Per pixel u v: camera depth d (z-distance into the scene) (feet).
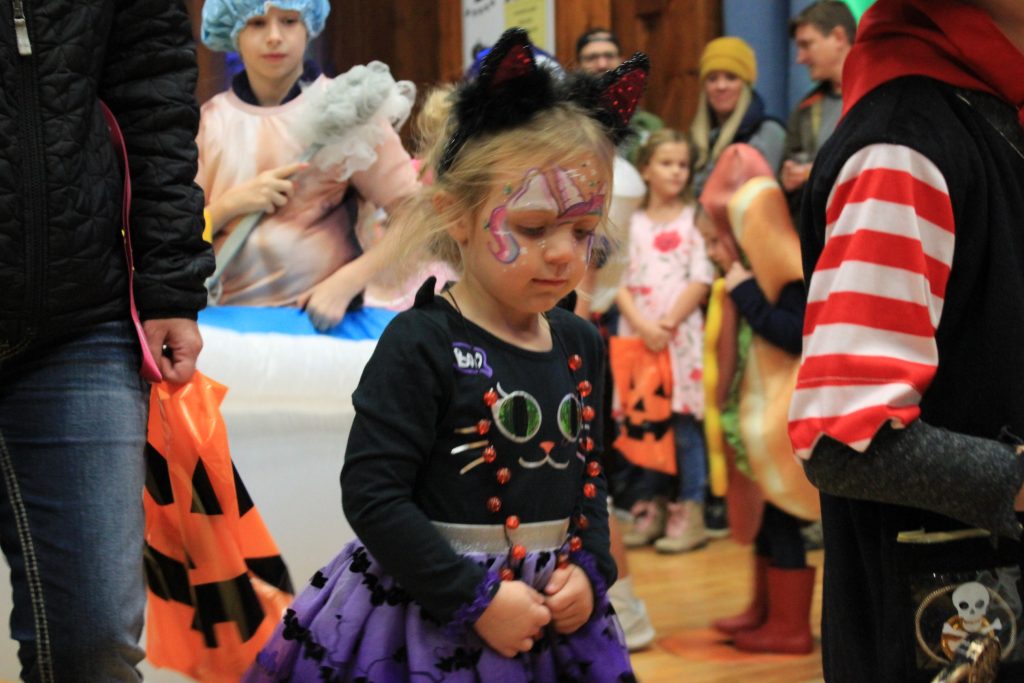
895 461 4.07
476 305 4.59
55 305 5.19
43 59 5.08
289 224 8.46
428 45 13.00
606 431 14.42
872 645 4.52
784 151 12.57
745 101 13.85
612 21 16.97
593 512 4.77
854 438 4.05
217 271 8.27
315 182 8.43
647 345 13.93
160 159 5.73
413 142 6.37
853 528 4.59
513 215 4.37
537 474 4.49
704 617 11.39
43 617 5.12
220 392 6.58
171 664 6.63
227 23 8.38
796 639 10.13
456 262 4.88
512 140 4.38
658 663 9.93
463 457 4.38
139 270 5.73
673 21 16.62
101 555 5.18
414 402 4.30
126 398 5.46
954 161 4.24
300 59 8.66
